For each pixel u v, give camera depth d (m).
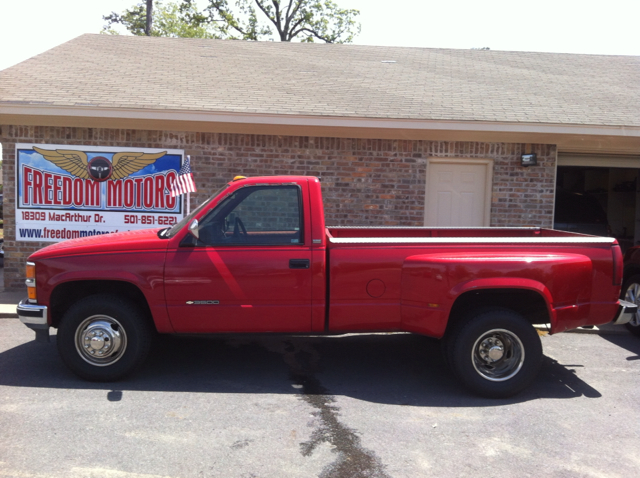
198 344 6.13
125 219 8.61
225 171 8.62
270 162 8.66
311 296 4.74
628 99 9.34
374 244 4.71
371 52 12.41
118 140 8.48
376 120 8.09
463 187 8.90
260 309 4.73
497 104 8.89
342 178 8.70
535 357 4.64
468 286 4.58
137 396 4.55
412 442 3.82
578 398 4.72
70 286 4.92
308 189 4.79
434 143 8.68
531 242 4.76
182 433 3.87
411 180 8.73
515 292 4.85
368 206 8.74
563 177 14.21
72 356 4.76
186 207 8.61
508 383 4.64
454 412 4.38
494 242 4.75
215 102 8.35
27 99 7.95
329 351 5.98
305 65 11.08
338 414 4.28
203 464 3.44
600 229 10.35
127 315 4.75
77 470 3.32
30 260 4.80
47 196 8.49
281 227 4.80
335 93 9.16
